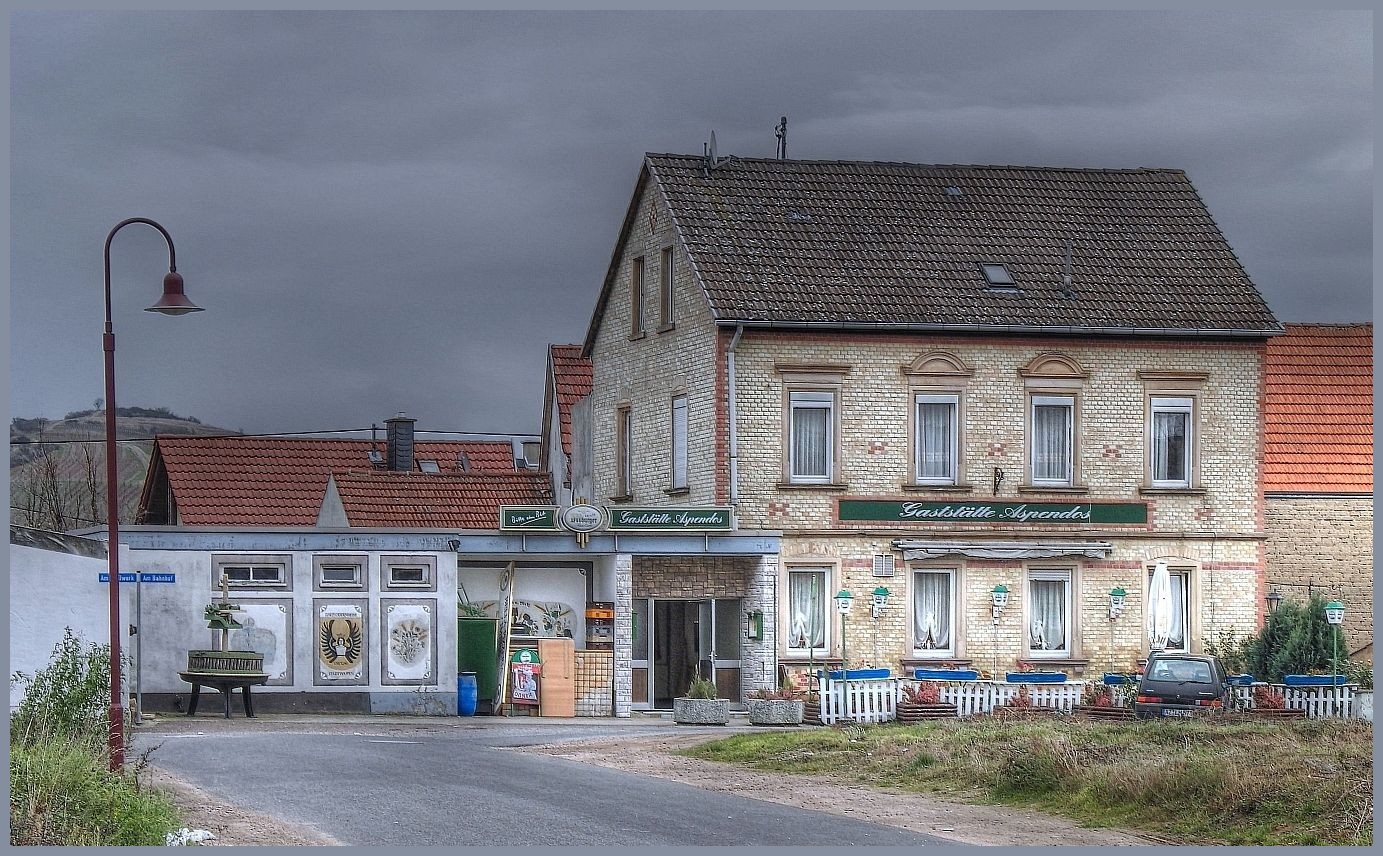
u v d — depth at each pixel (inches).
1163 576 1733.5
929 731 1300.4
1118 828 921.5
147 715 1457.9
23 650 1131.9
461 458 2568.9
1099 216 1857.8
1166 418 1776.6
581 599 1670.8
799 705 1549.0
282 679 1529.3
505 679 1605.6
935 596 1721.2
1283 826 885.8
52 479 3383.4
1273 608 1840.6
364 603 1553.9
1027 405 1740.9
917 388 1713.8
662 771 1143.0
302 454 2397.9
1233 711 1501.0
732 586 1692.9
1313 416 1995.6
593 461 1952.5
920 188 1844.2
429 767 1106.1
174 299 998.4
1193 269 1822.1
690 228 1729.8
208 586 1510.8
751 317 1658.5
